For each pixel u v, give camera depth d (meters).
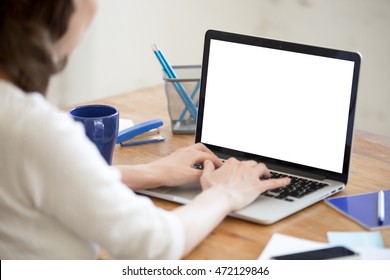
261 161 1.26
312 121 1.21
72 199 0.79
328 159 1.19
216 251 0.95
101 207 0.81
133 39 2.83
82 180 0.79
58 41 0.84
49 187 0.79
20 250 0.84
